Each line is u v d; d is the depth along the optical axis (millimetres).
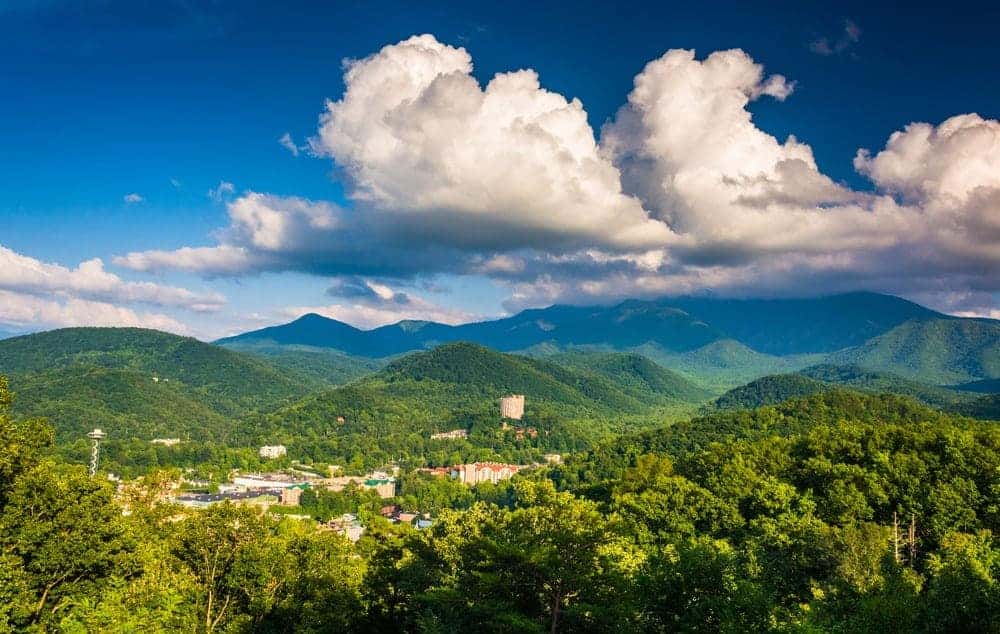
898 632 32656
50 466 44031
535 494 42625
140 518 56312
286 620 50531
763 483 79625
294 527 68188
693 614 32750
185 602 45844
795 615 34188
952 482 71625
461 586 39375
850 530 52281
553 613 35812
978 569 34219
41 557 37344
